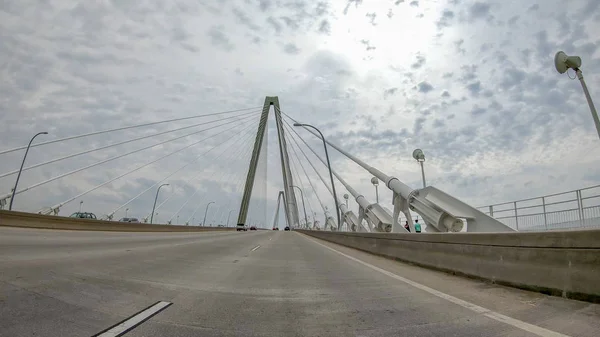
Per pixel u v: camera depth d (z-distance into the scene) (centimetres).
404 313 548
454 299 644
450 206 2116
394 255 1466
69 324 438
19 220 2292
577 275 571
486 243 817
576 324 460
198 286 734
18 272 727
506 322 487
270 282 827
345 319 514
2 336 386
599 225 1476
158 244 1859
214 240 2645
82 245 1489
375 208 3594
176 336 421
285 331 455
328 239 3516
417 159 2609
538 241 657
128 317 484
